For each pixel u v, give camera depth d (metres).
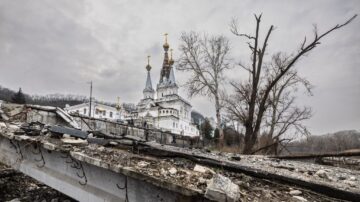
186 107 87.25
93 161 3.12
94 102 64.19
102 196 3.13
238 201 2.05
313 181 2.85
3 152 5.61
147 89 95.50
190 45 24.38
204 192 2.10
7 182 6.18
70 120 9.84
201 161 3.67
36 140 4.27
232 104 17.05
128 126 12.70
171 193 2.42
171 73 89.75
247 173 3.20
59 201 5.24
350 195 2.42
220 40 24.47
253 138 11.59
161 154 4.18
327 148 16.73
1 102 9.41
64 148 3.73
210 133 39.34
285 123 15.98
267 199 2.24
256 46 12.27
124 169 2.70
